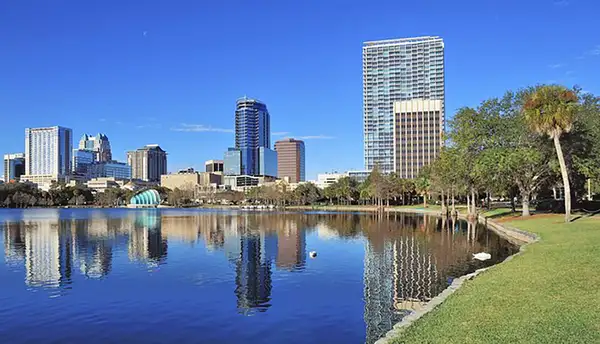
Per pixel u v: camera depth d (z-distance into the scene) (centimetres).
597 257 2303
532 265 2298
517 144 6362
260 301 2503
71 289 2833
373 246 4809
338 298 2545
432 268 3362
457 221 8612
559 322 1300
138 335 1967
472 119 6725
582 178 6875
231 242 5444
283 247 4878
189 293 2706
